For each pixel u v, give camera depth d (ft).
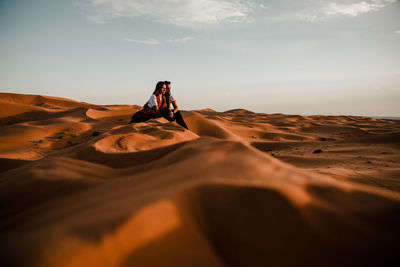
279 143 50.16
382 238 3.46
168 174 4.69
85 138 45.32
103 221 2.92
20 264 2.30
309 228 3.45
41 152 32.94
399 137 34.47
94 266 2.41
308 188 4.17
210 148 5.90
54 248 2.47
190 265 2.79
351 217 3.73
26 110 86.22
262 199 3.69
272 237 3.28
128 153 7.32
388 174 13.55
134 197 3.76
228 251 3.09
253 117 167.94
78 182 5.22
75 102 144.25
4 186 5.44
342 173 13.51
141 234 2.87
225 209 3.55
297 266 3.03
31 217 3.86
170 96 21.83
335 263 3.11
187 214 3.37
